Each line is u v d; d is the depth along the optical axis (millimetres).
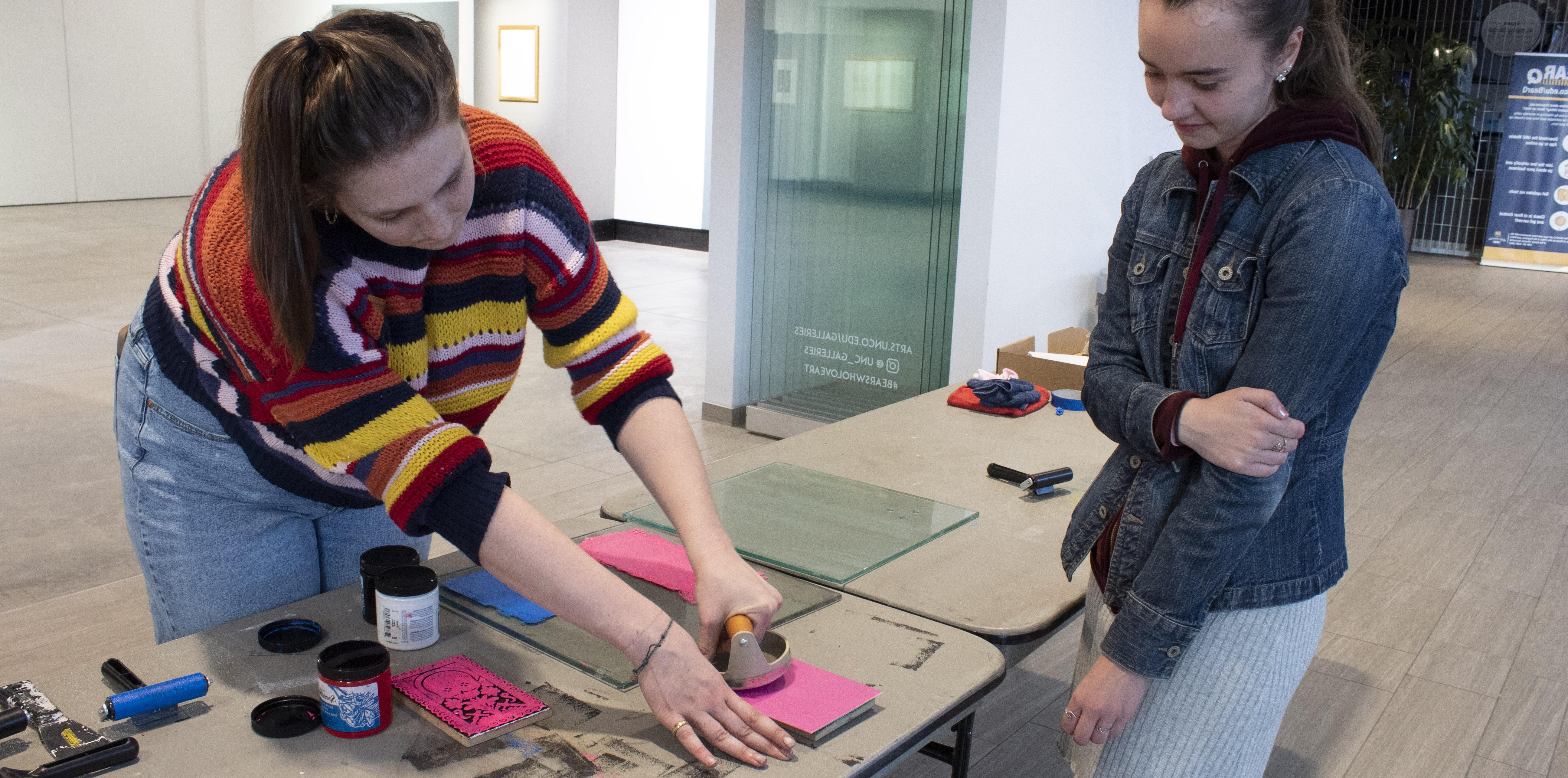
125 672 1184
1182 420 1195
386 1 10648
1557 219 10406
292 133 937
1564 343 7246
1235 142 1221
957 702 1221
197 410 1401
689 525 1266
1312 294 1105
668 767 1070
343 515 1614
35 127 11305
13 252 8578
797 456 2133
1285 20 1085
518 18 9852
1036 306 4648
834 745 1118
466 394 1351
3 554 3289
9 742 1070
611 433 1357
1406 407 5578
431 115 950
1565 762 2529
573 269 1287
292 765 1050
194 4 12305
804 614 1423
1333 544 1280
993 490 1947
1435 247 11672
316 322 1062
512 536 1101
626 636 1096
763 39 4555
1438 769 2494
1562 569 3605
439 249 1142
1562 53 11023
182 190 12594
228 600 1487
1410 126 11203
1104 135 4996
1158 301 1313
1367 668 2932
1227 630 1259
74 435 4391
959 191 4242
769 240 4754
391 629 1280
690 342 6527
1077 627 3213
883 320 4535
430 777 1040
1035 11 4145
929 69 4211
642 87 10023
